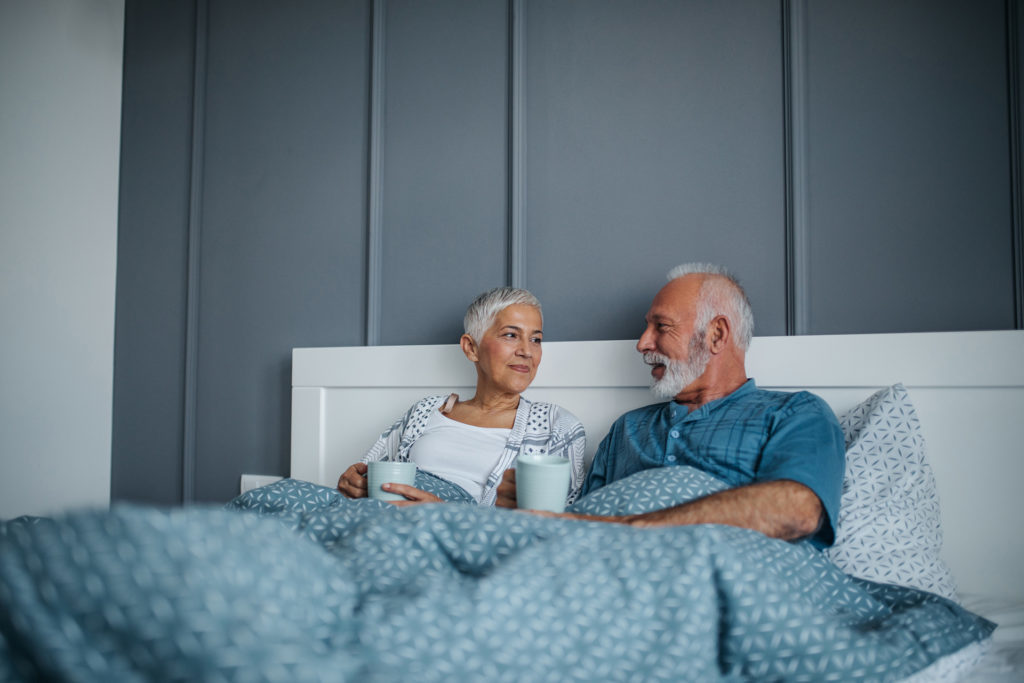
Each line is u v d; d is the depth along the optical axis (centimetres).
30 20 236
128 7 260
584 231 195
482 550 87
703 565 79
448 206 213
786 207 175
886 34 167
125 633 57
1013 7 155
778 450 128
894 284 164
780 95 177
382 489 132
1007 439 144
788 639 79
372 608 70
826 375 157
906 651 88
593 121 196
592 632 74
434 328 213
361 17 228
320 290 229
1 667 60
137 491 252
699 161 185
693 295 152
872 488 134
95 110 254
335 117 231
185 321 249
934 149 162
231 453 238
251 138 243
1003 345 144
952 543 146
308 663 58
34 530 62
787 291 174
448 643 68
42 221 238
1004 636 114
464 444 170
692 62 187
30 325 234
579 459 167
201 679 56
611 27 196
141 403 254
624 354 176
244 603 59
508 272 204
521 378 172
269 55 242
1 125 227
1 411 226
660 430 154
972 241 158
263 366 236
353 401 207
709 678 77
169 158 255
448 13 216
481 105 211
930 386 149
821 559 110
